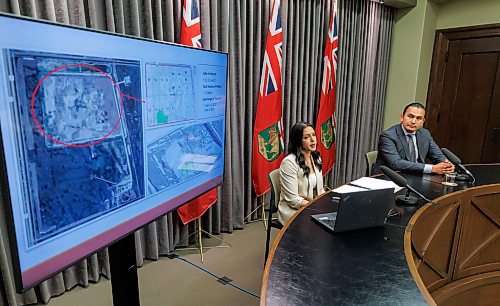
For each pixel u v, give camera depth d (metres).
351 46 4.22
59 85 1.17
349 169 4.58
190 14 2.57
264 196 3.48
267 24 3.29
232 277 2.51
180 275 2.52
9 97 1.02
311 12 3.72
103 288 2.35
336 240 1.42
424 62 4.69
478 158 4.54
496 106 4.34
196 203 2.80
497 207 2.32
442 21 4.69
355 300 1.02
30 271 1.11
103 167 1.37
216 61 2.18
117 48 1.40
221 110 2.31
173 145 1.82
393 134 2.86
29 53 1.07
